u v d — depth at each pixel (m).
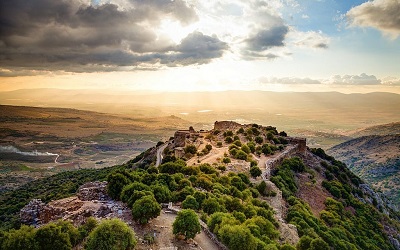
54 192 147.00
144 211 50.97
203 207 63.38
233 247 47.31
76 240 44.03
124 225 42.38
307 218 90.88
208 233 53.38
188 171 95.25
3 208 133.62
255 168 113.06
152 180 75.00
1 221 111.50
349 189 145.88
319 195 127.06
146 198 52.84
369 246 101.69
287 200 104.12
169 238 49.16
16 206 129.75
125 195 59.72
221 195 73.50
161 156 168.38
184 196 67.50
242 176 102.75
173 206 64.38
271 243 54.12
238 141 155.62
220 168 112.12
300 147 172.12
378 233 121.06
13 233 41.34
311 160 165.88
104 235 40.34
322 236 85.38
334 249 82.44
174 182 75.25
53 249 40.16
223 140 175.75
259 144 166.75
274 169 131.25
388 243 118.31
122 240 40.91
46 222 57.34
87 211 55.47
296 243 67.94
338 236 93.00
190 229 47.75
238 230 48.47
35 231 41.41
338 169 165.12
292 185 120.50
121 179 65.75
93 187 70.62
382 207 163.00
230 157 135.88
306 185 131.88
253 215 68.50
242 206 70.69
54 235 40.91
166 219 56.62
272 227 62.84
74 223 52.09
